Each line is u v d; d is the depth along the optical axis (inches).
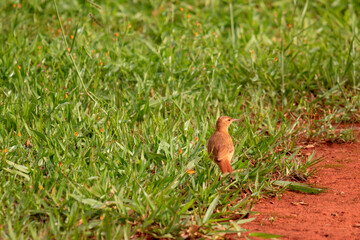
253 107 508.1
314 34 724.7
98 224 290.2
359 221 317.4
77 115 441.7
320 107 538.9
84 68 521.3
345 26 737.0
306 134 475.2
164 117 483.5
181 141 418.3
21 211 294.2
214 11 809.5
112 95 489.7
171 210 291.3
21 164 364.5
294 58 602.5
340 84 550.6
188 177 362.9
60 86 490.0
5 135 400.8
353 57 587.2
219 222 312.3
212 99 535.8
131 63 594.2
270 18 813.2
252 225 314.0
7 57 568.1
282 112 505.0
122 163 362.6
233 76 570.9
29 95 477.4
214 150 366.9
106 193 317.1
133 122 450.3
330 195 362.6
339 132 477.4
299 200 355.9
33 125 419.8
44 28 718.5
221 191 349.1
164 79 553.9
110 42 639.8
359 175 396.5
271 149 401.7
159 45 654.5
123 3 877.8
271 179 385.1
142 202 314.5
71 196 303.1
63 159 358.6
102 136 401.7
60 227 284.0
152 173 369.1
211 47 620.7
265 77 563.5
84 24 664.4
